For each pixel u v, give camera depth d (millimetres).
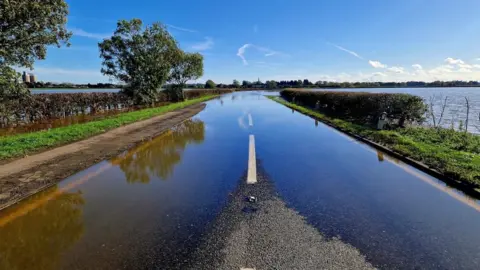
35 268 2770
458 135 9258
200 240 3258
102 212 4043
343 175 5762
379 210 4078
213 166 6453
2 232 3502
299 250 3047
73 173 5879
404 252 3021
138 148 8430
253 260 2871
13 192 4762
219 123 14367
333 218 3818
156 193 4777
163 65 26016
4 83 10320
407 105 10945
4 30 9656
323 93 20875
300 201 4402
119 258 2922
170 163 6750
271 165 6520
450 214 3947
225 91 78688
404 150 7367
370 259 2893
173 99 36281
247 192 4793
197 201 4410
